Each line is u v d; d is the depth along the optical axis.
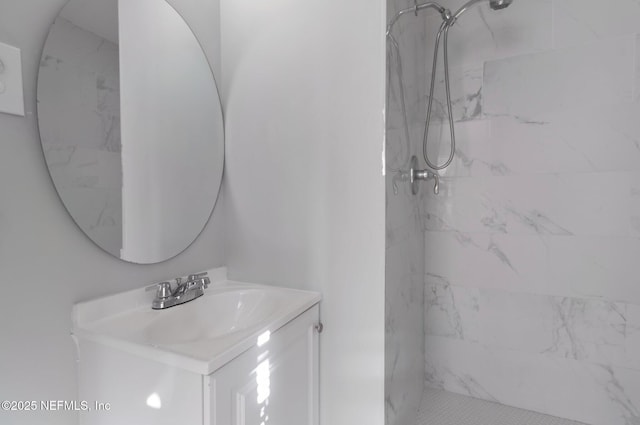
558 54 1.68
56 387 0.96
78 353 1.00
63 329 0.98
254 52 1.47
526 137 1.76
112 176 1.10
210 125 1.47
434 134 1.97
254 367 0.97
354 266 1.32
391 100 1.31
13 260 0.88
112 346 0.93
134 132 1.16
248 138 1.50
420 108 1.87
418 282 1.85
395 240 1.39
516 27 1.76
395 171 1.38
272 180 1.45
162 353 0.85
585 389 1.69
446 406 1.84
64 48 0.97
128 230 1.15
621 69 1.57
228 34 1.53
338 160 1.33
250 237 1.51
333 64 1.32
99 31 1.06
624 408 1.62
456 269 1.95
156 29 1.24
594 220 1.64
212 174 1.48
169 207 1.29
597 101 1.61
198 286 1.28
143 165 1.20
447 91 1.73
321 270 1.38
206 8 1.46
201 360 0.80
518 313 1.81
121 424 0.94
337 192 1.33
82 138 1.01
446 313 1.99
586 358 1.68
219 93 1.53
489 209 1.86
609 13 1.58
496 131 1.82
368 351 1.30
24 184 0.89
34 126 0.92
